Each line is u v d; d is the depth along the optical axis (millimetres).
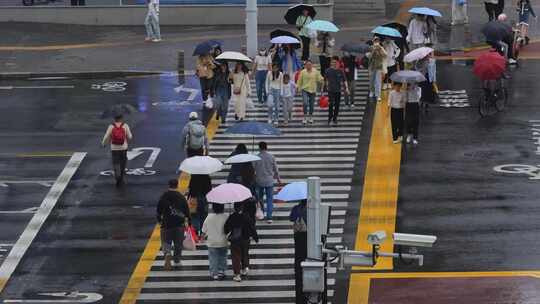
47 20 108250
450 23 103000
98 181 67562
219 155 71625
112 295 53438
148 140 74188
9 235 60188
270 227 60875
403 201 63219
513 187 64688
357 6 110125
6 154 72000
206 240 57594
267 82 77438
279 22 106500
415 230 59125
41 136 75625
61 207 63875
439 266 54812
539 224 59438
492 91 77438
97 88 86875
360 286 52938
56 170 69312
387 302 51156
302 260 51156
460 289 52188
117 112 66375
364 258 42000
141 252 58219
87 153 72188
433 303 50781
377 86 81188
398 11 110750
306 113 77000
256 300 52625
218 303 52312
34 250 58469
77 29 106562
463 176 66625
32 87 87562
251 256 57531
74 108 81750
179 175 68250
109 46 99438
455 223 59844
